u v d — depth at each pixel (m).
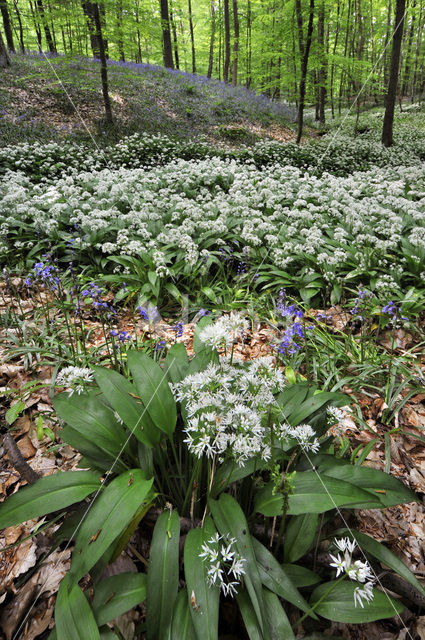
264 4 21.80
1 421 2.87
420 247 5.49
